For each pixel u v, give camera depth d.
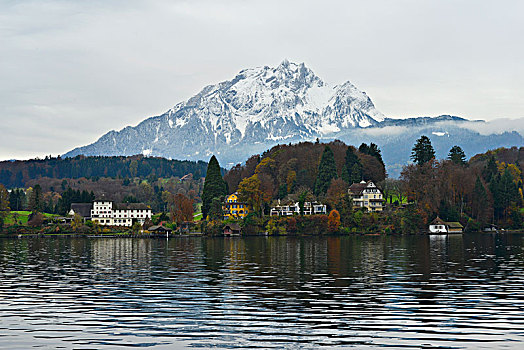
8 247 137.62
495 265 84.56
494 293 58.66
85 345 40.31
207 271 80.00
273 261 94.56
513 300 54.62
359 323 45.84
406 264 87.31
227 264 90.06
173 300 55.69
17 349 39.41
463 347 39.44
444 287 62.88
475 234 191.50
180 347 39.91
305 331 43.62
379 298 56.12
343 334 42.72
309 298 56.44
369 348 39.44
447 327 44.41
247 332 43.44
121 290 62.00
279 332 43.38
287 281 68.62
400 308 51.28
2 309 51.41
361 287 63.31
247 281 68.81
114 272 79.25
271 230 199.75
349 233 197.75
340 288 62.69
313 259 97.56
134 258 103.00
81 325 45.50
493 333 42.69
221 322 46.44
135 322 46.47
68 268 85.00
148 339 41.69
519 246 126.12
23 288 63.59
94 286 65.12
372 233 197.50
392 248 123.56
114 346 40.09
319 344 40.38
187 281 69.12
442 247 124.94
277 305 52.94
